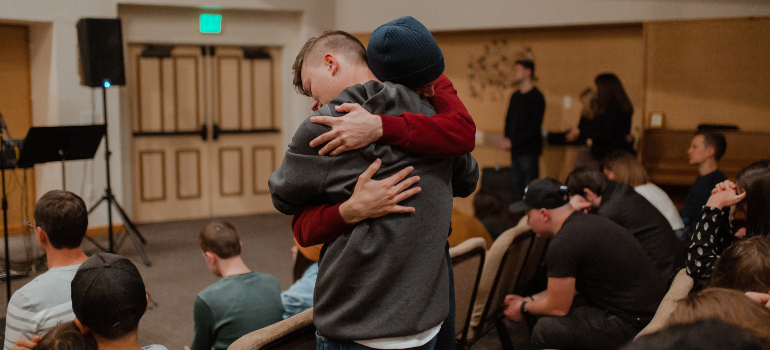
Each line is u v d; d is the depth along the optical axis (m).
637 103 5.51
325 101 1.19
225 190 6.64
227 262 2.33
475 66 6.45
